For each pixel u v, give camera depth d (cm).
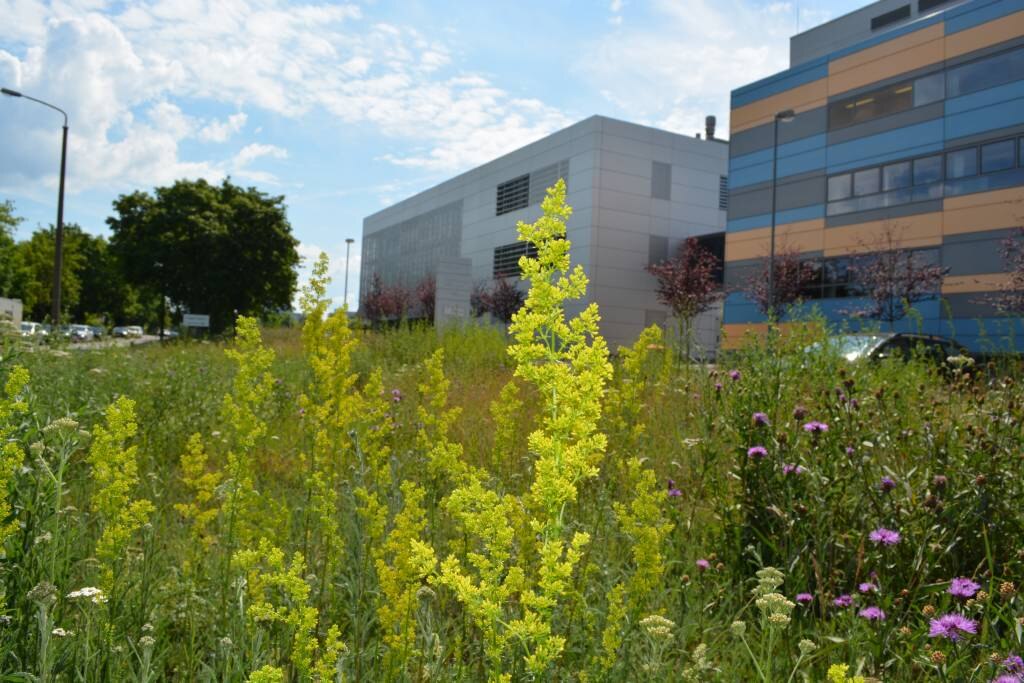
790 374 501
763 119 3825
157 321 8556
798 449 387
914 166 3128
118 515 260
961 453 356
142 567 293
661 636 225
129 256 4762
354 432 390
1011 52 2817
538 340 182
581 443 171
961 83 2970
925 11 4175
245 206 4878
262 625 271
